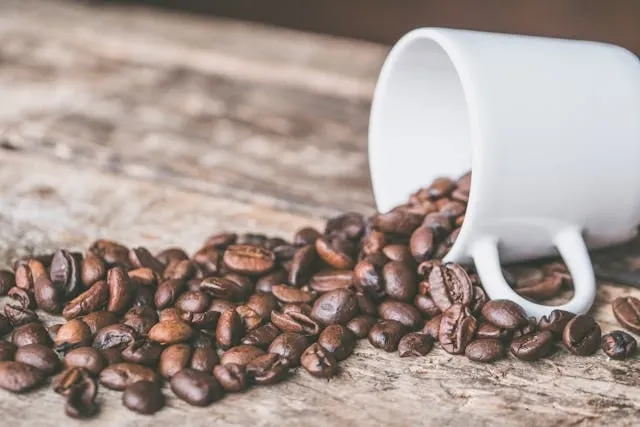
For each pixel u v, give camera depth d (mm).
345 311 375
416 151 432
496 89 370
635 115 384
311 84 566
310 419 347
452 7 896
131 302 380
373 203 463
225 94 553
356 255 407
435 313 381
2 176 467
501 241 385
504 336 369
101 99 539
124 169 478
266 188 469
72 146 493
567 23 870
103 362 357
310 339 373
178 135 511
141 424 344
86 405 345
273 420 347
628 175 385
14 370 351
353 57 602
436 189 407
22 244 422
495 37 383
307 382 360
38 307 385
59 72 564
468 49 375
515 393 358
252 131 519
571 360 370
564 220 385
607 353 370
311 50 610
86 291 379
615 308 389
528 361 369
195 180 471
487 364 368
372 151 432
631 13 850
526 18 879
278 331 373
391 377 363
